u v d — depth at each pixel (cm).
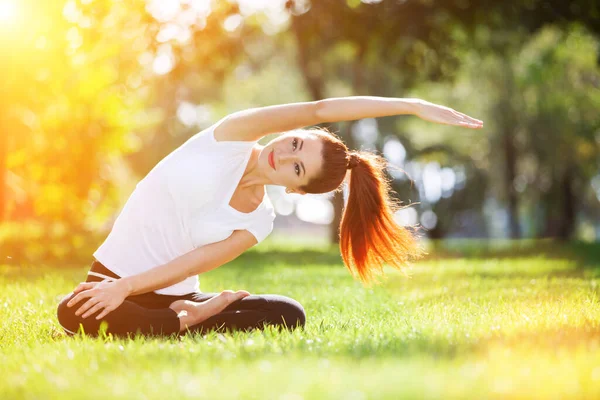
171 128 3988
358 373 349
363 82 3306
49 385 350
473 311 664
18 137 1786
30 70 1634
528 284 962
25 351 459
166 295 557
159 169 548
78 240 2120
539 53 3091
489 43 2384
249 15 2533
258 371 356
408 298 855
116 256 555
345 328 566
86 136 1898
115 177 2292
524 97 3384
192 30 2227
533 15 2144
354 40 2150
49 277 1089
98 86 1856
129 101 2089
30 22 1602
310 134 539
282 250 2678
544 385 325
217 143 532
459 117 515
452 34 2242
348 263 582
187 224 545
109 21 1872
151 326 525
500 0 2094
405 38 2131
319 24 2178
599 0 2106
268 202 566
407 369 348
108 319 520
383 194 564
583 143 3512
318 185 533
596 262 1606
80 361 408
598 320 546
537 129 3488
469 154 4178
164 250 554
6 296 838
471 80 3344
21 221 2372
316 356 412
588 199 4794
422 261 1758
